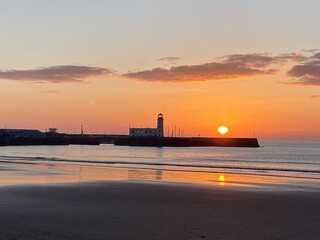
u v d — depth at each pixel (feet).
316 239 44.47
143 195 77.25
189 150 542.57
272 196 78.07
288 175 145.69
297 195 79.92
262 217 56.39
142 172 148.66
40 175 126.62
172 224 51.13
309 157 353.51
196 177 128.06
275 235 46.11
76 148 595.06
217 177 129.49
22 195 75.51
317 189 92.17
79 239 43.52
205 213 58.95
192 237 44.88
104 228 48.52
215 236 45.39
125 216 55.93
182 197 75.20
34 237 43.86
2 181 104.68
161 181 108.68
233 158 325.21
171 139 645.51
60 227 48.67
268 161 282.36
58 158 274.77
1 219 52.85
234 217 56.13
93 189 86.02
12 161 221.46
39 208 61.41
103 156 330.95
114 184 96.53
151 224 50.96
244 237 45.14
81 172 143.23
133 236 45.06
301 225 51.31
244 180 118.62
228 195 78.89
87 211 59.47
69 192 80.59
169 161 260.42
